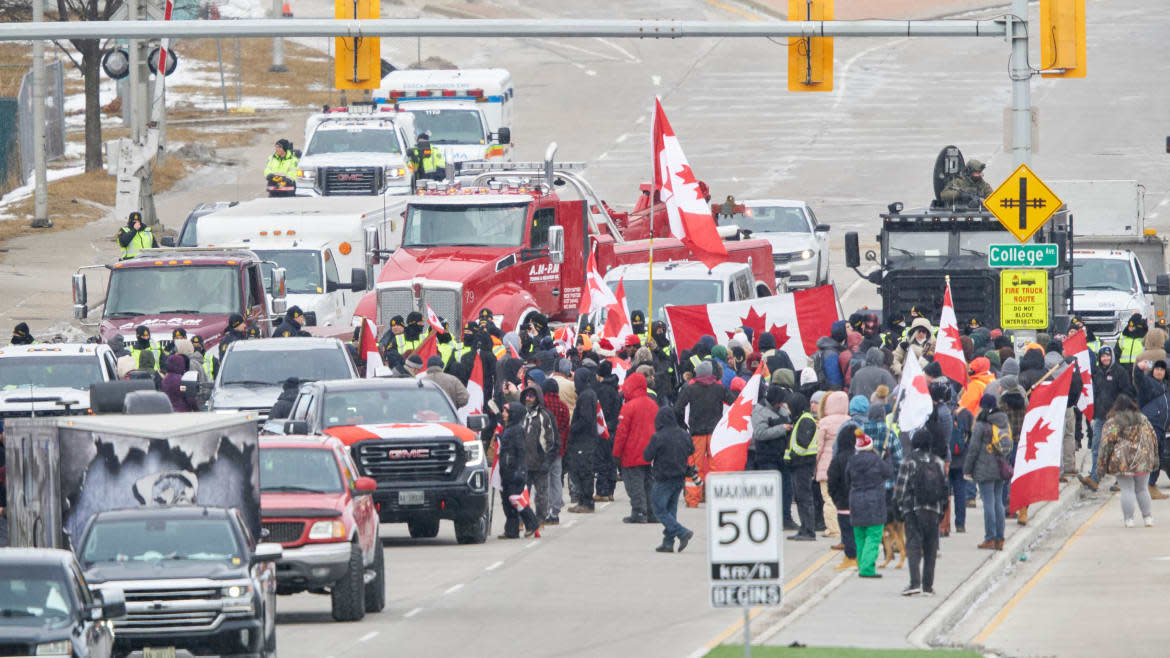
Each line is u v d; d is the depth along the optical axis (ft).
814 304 367.04
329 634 219.61
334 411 296.92
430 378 330.13
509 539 302.66
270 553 192.34
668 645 206.90
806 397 290.76
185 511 197.47
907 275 423.64
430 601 243.60
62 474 208.44
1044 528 306.96
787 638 205.57
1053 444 284.20
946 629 218.59
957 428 287.48
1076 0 306.14
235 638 185.88
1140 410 333.62
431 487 288.51
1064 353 341.21
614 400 340.59
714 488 167.43
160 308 406.00
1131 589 244.63
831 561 267.18
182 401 339.77
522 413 299.58
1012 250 318.45
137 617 184.24
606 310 417.90
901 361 332.39
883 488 246.47
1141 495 303.07
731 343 340.18
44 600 167.94
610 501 345.10
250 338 380.17
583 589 249.75
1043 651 203.72
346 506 228.02
